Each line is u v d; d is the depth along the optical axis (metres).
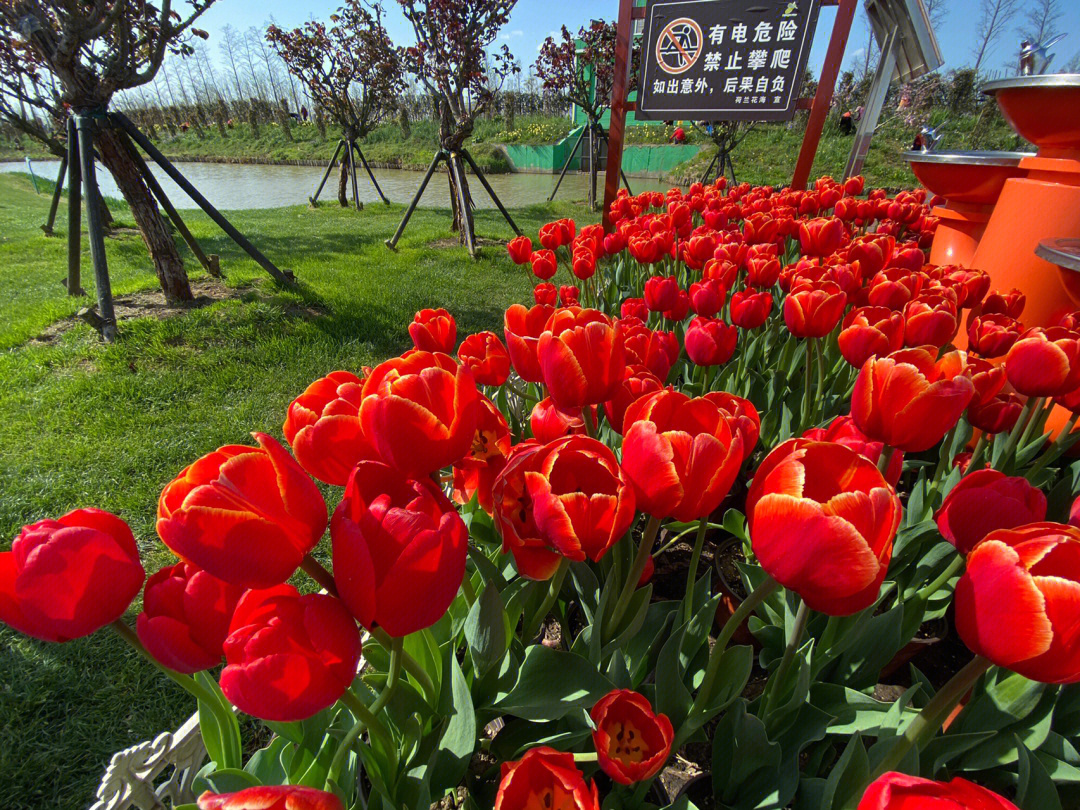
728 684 1.17
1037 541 0.70
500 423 1.23
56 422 3.73
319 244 9.57
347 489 0.78
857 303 2.33
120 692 2.09
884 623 1.38
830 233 2.73
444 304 6.33
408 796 1.05
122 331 4.86
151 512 3.04
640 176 26.23
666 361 1.60
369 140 37.16
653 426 0.87
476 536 1.60
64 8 4.45
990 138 20.88
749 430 1.04
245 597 0.75
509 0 8.77
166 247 5.51
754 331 3.01
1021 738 1.20
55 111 9.23
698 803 1.26
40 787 1.82
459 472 1.30
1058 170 2.59
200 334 4.92
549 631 1.90
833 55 5.20
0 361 4.50
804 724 1.19
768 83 5.41
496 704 1.14
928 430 1.02
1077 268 1.87
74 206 5.64
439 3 8.24
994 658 0.73
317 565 0.81
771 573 0.82
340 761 0.92
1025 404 1.59
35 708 2.04
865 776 0.92
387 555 0.71
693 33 5.46
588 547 0.90
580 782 0.81
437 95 8.91
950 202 3.91
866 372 1.06
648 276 4.23
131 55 5.13
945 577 1.43
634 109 5.91
